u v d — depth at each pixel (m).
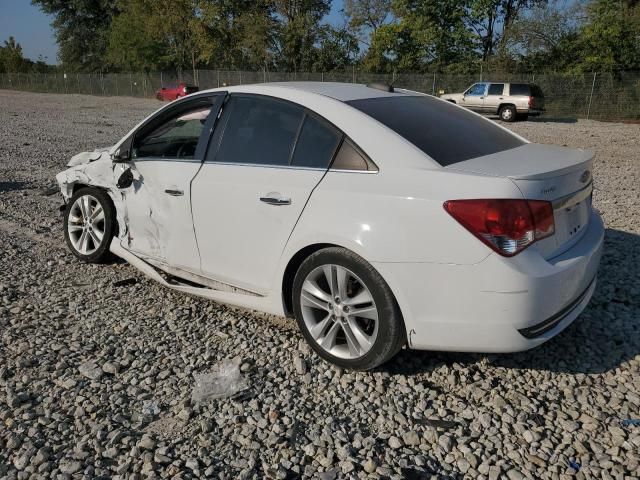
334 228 3.26
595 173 10.66
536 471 2.65
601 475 2.62
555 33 34.59
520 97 25.17
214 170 3.94
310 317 3.55
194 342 3.89
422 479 2.62
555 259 3.11
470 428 2.97
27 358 3.64
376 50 41.97
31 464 2.72
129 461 2.73
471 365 3.54
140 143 4.63
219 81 43.56
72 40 66.69
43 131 17.61
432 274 3.01
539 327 3.05
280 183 3.55
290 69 49.34
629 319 4.11
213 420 3.05
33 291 4.75
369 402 3.20
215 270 4.04
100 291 4.76
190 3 48.81
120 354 3.74
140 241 4.62
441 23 40.75
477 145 3.56
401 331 3.21
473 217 2.90
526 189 2.94
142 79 49.00
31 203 7.75
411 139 3.33
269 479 2.62
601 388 3.29
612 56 30.05
